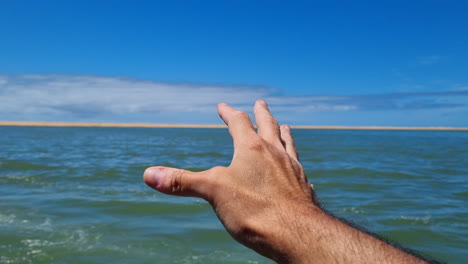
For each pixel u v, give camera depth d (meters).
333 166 20.22
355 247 0.84
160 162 22.56
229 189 0.99
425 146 44.28
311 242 0.86
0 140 46.22
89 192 12.07
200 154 28.83
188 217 8.96
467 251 6.71
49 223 8.22
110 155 27.38
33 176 15.79
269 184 1.00
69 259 6.21
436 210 9.78
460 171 18.69
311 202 0.99
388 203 10.66
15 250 6.50
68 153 28.58
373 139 67.00
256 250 0.93
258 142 1.08
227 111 1.21
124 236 7.44
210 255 6.53
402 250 0.86
